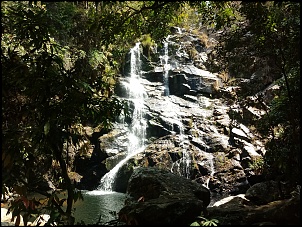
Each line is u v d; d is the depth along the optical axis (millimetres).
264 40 5387
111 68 13672
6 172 3826
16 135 3797
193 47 17766
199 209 4230
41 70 3805
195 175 11602
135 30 5641
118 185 11516
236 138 12250
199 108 14555
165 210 4027
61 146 3979
